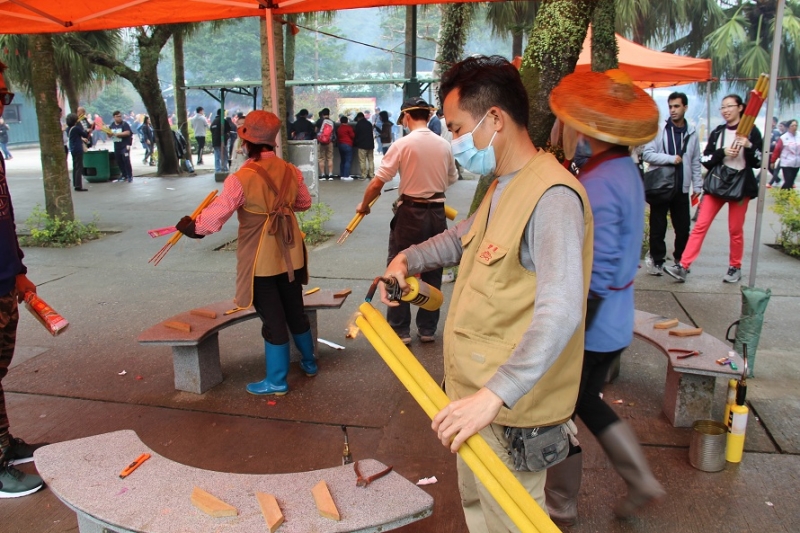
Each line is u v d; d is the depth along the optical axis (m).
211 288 6.39
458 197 12.66
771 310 5.57
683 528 2.72
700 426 3.20
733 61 21.66
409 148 4.45
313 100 53.03
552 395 1.80
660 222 6.57
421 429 3.59
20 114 35.50
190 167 18.44
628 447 2.42
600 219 2.25
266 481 2.30
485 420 1.43
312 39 58.03
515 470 1.86
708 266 7.14
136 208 11.80
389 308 4.73
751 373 4.14
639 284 6.41
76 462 2.41
